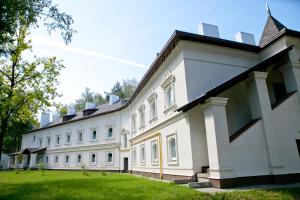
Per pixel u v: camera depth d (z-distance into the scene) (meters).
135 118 27.42
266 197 8.02
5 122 17.73
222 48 15.67
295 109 12.40
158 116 18.66
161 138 17.67
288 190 8.78
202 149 12.96
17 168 48.56
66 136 42.72
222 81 14.97
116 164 33.25
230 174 10.08
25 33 17.03
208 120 11.00
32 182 17.11
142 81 22.34
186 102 13.80
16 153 49.91
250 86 12.30
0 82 17.61
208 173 11.34
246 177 10.34
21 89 18.84
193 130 13.16
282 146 11.33
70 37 10.38
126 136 32.44
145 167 21.59
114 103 40.75
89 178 20.12
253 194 8.31
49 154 45.06
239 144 10.76
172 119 15.64
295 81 12.95
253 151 10.88
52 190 12.12
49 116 53.00
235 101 14.59
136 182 15.08
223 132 10.55
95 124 38.34
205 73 14.71
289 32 13.95
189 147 13.08
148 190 10.69
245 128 11.27
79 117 42.41
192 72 14.43
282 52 13.02
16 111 18.67
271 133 11.30
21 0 8.73
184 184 11.79
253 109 11.98
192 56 14.82
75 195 10.26
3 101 17.00
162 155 17.19
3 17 8.17
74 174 27.55
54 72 20.55
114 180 17.38
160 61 17.95
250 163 10.66
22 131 55.25
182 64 14.68
